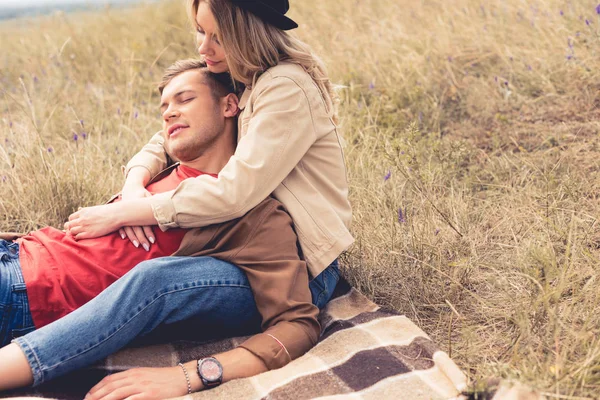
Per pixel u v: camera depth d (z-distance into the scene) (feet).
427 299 8.91
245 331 8.12
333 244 8.09
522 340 7.34
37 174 12.03
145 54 20.97
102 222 7.72
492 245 9.89
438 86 15.67
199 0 8.14
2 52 23.30
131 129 15.40
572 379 6.40
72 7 25.99
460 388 6.45
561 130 12.88
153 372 6.84
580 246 8.80
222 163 8.70
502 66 15.78
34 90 18.26
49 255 7.48
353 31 18.95
